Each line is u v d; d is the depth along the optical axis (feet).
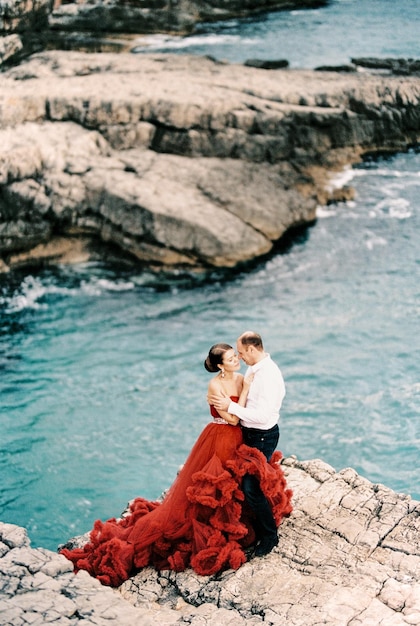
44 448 46.34
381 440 44.21
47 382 53.31
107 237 71.15
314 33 113.29
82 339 58.85
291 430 45.88
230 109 77.00
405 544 17.92
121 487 42.63
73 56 94.58
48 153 72.79
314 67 96.68
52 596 15.17
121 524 19.83
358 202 77.92
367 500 19.74
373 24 117.29
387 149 87.61
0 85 83.05
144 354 56.39
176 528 18.42
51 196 70.79
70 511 40.78
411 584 16.51
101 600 15.17
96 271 70.44
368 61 98.02
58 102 77.05
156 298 65.26
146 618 14.71
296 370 52.37
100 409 49.96
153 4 110.52
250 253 69.56
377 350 54.34
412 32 112.47
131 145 76.54
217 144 76.69
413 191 79.41
